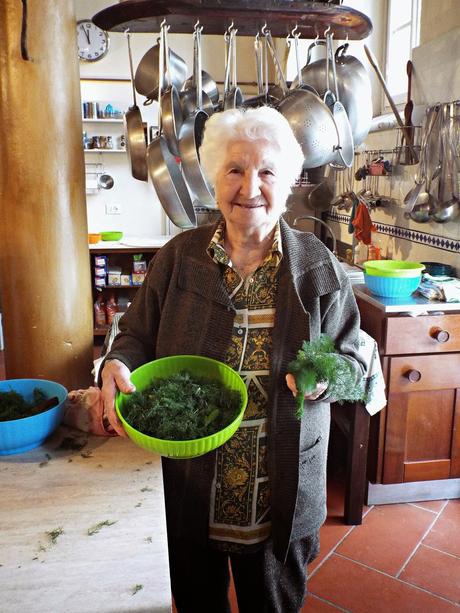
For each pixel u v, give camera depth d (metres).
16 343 1.60
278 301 1.18
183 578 1.31
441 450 2.31
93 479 1.02
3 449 1.09
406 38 3.31
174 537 1.26
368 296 2.32
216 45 4.58
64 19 1.46
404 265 2.44
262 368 1.19
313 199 4.02
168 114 1.92
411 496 2.39
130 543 0.84
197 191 2.01
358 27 2.06
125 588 0.75
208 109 2.25
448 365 2.21
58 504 0.94
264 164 1.12
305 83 2.21
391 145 3.07
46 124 1.47
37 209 1.51
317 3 1.86
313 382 1.05
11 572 0.78
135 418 1.07
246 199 1.13
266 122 1.13
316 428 1.24
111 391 1.13
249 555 1.28
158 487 1.00
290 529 1.18
